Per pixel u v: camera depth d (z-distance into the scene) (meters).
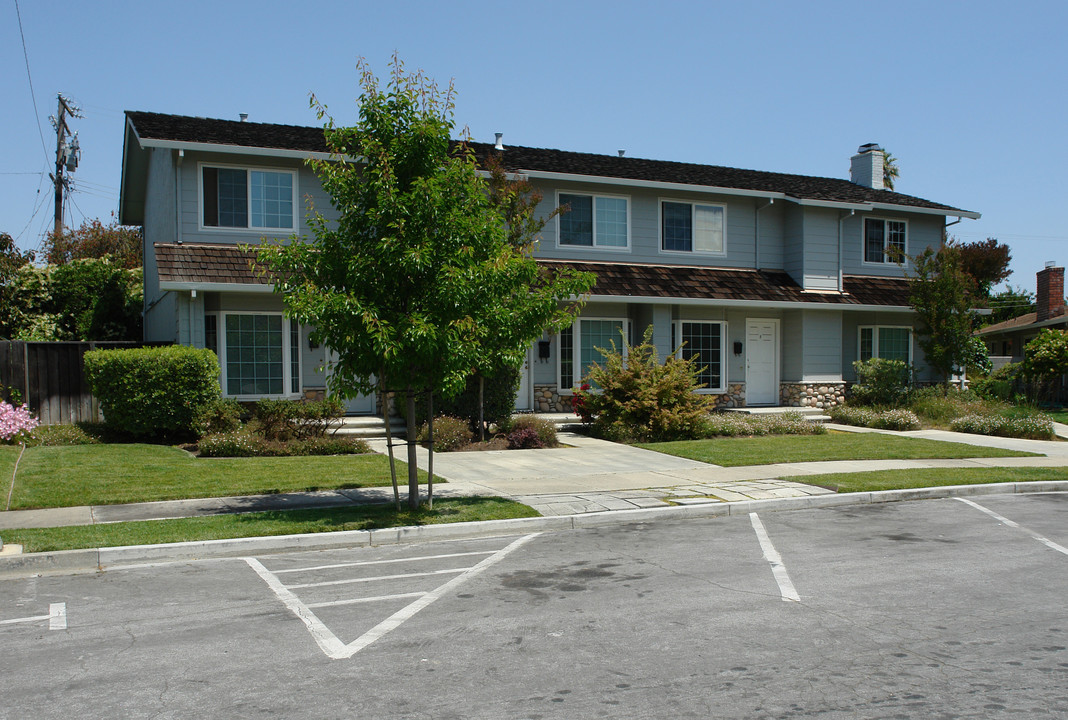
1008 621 5.80
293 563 7.61
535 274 9.97
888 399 21.67
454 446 15.45
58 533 8.11
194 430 14.61
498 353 9.73
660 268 21.38
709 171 23.80
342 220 9.59
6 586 6.77
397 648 5.23
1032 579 6.97
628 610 6.04
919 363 24.27
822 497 10.77
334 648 5.23
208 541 7.94
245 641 5.37
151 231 21.98
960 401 21.34
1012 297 49.97
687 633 5.52
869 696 4.46
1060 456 15.09
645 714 4.21
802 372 22.20
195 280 15.84
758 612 6.00
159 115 18.56
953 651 5.17
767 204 22.84
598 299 19.02
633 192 21.47
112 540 7.87
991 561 7.63
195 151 16.95
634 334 21.25
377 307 9.15
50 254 37.09
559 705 4.33
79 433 14.76
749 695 4.46
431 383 9.59
